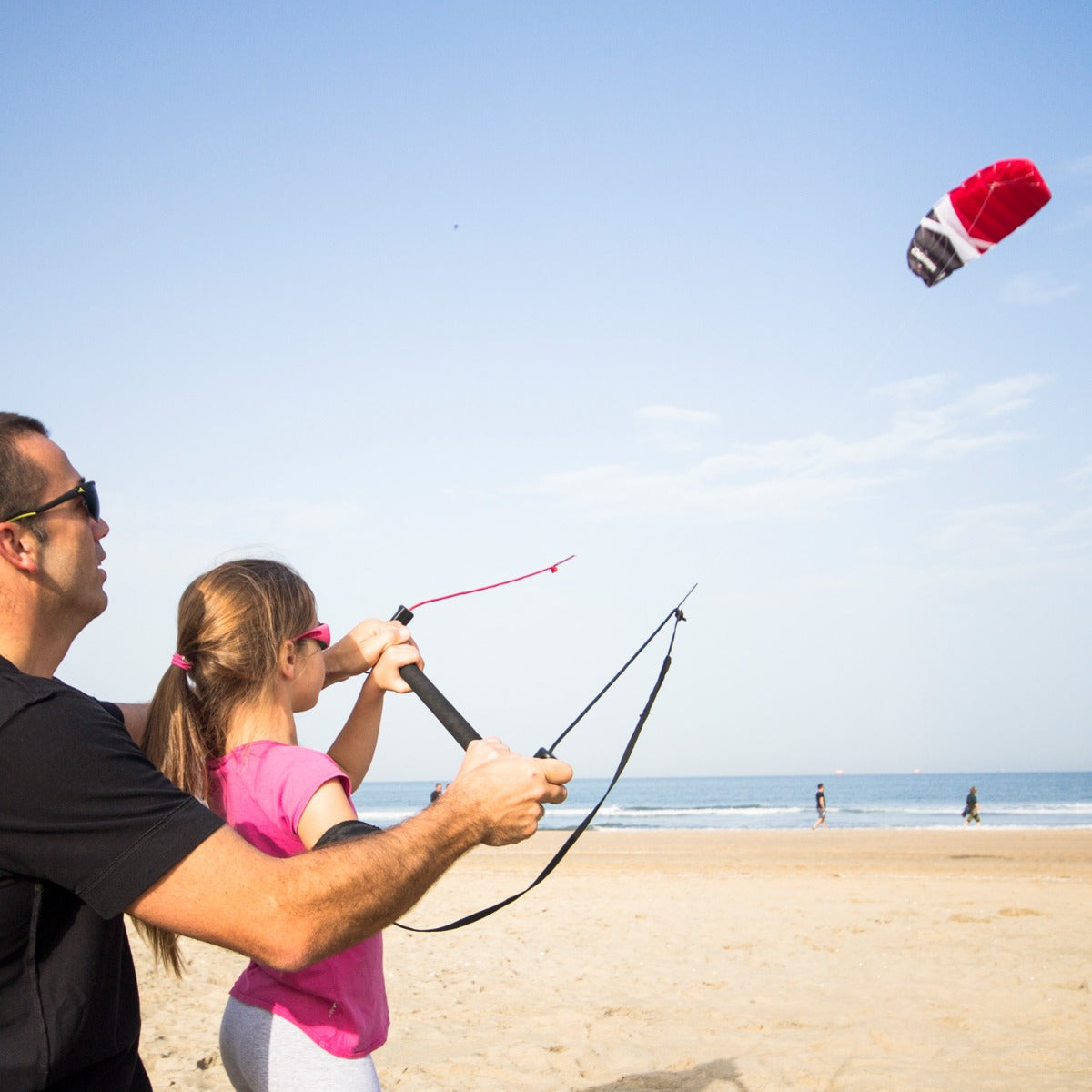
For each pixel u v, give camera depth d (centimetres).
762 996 636
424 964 759
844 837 2819
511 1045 525
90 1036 145
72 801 139
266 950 142
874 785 12406
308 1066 195
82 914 146
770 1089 452
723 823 4594
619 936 879
